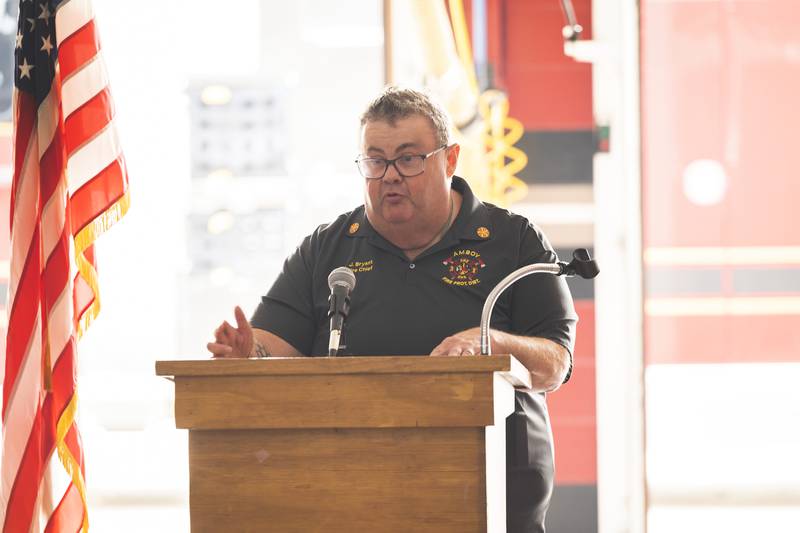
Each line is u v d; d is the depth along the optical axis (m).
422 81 11.91
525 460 6.68
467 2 12.11
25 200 8.12
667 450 12.28
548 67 12.22
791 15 12.09
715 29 12.16
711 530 12.19
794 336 12.13
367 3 13.38
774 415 12.16
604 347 12.04
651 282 12.28
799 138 12.06
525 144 12.19
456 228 6.93
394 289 6.85
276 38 13.43
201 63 13.41
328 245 7.18
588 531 11.95
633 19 11.91
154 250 13.38
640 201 11.93
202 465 4.98
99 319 13.25
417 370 4.80
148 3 13.27
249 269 13.55
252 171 13.53
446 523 4.81
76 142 8.23
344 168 13.48
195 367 4.92
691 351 12.25
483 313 5.62
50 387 8.04
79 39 8.33
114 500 13.12
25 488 7.85
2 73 12.76
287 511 4.91
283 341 7.05
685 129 12.20
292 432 4.93
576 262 5.63
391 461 4.86
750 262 12.16
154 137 13.38
